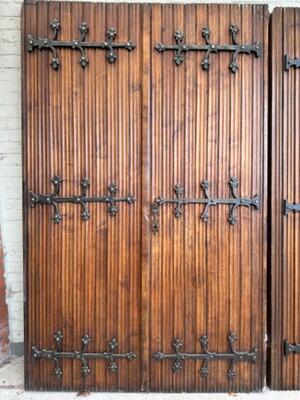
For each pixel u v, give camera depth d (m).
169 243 1.84
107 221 1.84
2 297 2.19
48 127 1.82
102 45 1.80
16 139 2.19
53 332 1.85
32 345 1.86
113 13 1.81
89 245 1.84
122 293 1.85
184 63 1.82
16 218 2.21
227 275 1.85
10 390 1.88
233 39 1.82
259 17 1.82
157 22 1.81
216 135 1.83
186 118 1.83
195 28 1.82
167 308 1.85
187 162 1.83
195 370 1.85
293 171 1.85
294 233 1.86
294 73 1.85
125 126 1.83
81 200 1.83
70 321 1.85
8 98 2.18
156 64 1.82
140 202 1.84
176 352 1.84
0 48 2.16
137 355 1.85
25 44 1.81
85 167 1.83
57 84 1.82
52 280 1.85
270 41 1.85
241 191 1.84
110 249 1.84
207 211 1.83
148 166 1.83
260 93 1.83
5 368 2.09
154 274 1.84
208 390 1.85
